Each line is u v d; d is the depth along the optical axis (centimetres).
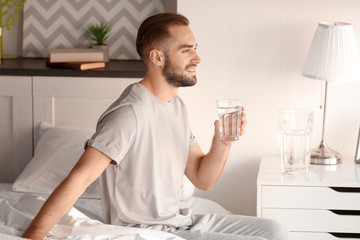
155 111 210
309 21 303
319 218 263
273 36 307
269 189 263
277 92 311
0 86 330
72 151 298
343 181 260
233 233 228
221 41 310
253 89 312
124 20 374
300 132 269
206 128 319
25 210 221
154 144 208
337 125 309
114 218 213
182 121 224
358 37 301
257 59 310
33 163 299
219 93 315
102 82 325
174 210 221
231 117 211
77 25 377
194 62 212
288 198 263
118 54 377
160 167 213
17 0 376
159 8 372
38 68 328
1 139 336
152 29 209
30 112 332
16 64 347
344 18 300
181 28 210
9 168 339
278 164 291
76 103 329
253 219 237
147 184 210
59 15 377
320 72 276
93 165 191
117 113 200
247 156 319
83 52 336
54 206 183
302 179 264
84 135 307
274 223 234
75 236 175
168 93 215
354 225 262
